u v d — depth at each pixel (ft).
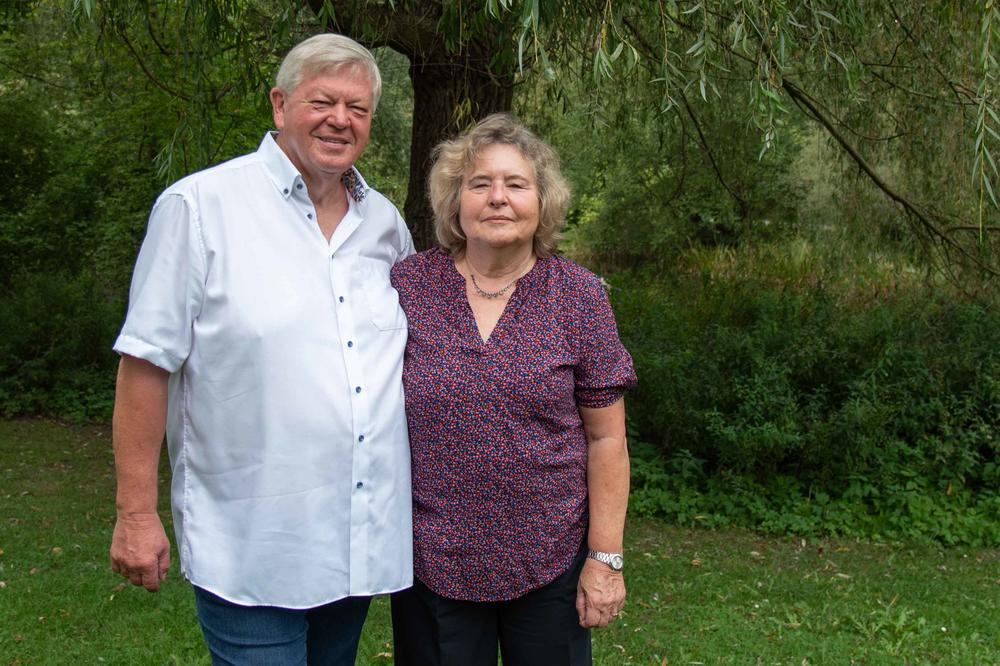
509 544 6.51
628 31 16.49
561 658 6.77
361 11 14.88
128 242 36.47
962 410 22.35
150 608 13.67
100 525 19.11
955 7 17.29
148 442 6.11
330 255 6.42
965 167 20.72
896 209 24.32
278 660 6.36
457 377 6.42
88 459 25.64
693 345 25.26
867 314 25.67
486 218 6.51
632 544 19.47
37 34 33.63
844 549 19.85
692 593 16.15
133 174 33.86
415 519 6.71
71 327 32.07
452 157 6.85
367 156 39.58
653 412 23.59
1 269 36.27
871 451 21.61
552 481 6.53
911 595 16.51
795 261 33.24
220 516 6.23
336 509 6.29
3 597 13.98
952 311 25.14
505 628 6.86
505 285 6.77
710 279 33.37
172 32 21.90
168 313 5.95
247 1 16.49
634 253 57.36
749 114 12.05
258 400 6.08
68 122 38.37
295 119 6.29
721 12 13.21
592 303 6.66
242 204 6.20
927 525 20.76
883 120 22.65
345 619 6.95
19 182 36.19
